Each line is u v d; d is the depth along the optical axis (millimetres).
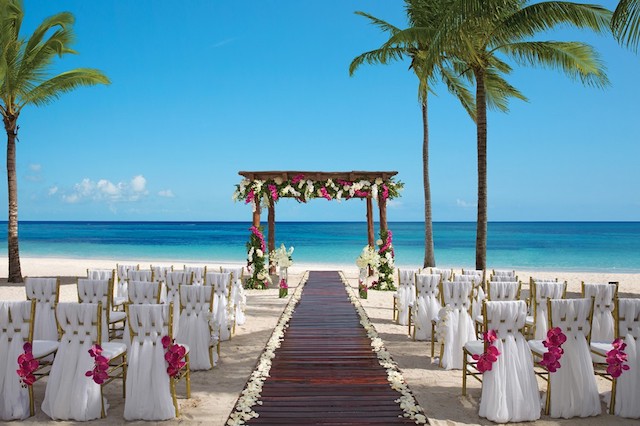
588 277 17344
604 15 9633
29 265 21781
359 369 6203
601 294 6664
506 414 4645
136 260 28859
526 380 4738
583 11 9719
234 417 4613
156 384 4719
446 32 9391
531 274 18359
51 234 72562
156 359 4762
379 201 15016
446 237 65125
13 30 14500
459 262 29406
